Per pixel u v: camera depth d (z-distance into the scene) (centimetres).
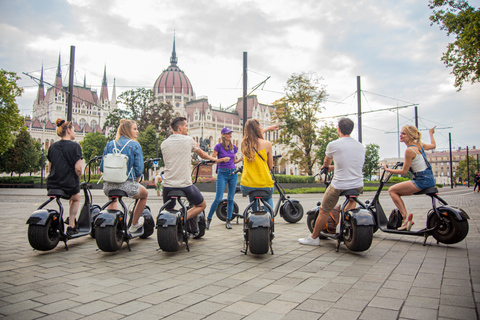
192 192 469
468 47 1161
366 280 318
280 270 359
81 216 514
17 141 4797
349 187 441
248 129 450
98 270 365
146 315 239
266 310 246
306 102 3625
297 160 3841
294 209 753
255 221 405
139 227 513
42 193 2366
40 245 432
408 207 1096
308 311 243
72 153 468
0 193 2348
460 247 466
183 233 450
